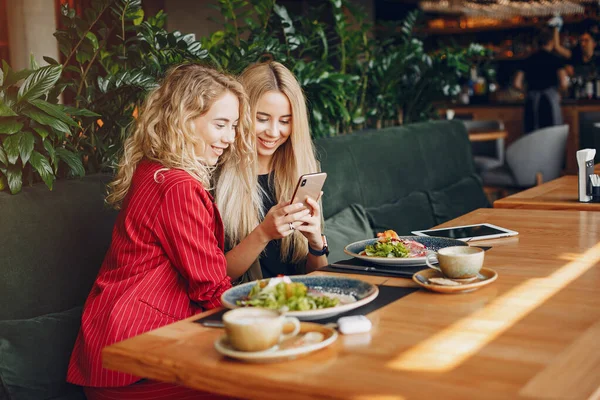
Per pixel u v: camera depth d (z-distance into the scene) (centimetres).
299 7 852
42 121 242
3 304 219
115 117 294
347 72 484
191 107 205
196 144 208
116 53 319
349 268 196
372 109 480
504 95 1012
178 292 199
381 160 416
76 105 297
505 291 169
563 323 145
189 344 140
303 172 254
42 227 232
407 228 409
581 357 127
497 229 243
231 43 361
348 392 114
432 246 218
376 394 113
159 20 357
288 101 247
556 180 370
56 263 234
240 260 216
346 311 156
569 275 183
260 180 255
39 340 221
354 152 394
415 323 147
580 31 1055
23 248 226
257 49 358
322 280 172
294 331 137
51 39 508
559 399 110
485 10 1047
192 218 193
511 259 202
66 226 239
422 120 542
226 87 214
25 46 504
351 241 350
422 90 526
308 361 128
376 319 151
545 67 880
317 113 403
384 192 409
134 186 202
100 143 289
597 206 288
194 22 668
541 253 209
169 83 209
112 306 193
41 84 249
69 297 237
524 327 143
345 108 438
